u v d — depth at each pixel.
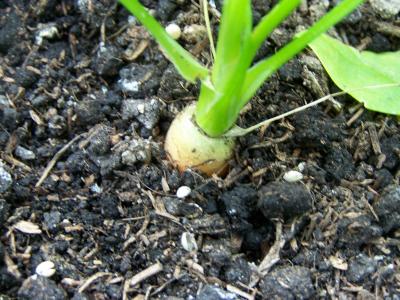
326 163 0.19
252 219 0.18
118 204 0.18
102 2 0.21
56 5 0.21
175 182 0.18
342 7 0.15
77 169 0.18
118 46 0.21
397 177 0.19
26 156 0.19
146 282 0.17
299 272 0.17
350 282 0.17
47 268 0.16
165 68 0.20
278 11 0.14
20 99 0.19
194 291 0.17
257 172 0.18
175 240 0.17
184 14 0.21
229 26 0.15
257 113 0.19
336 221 0.18
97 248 0.17
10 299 0.16
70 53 0.21
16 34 0.21
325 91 0.20
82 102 0.19
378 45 0.22
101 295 0.16
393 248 0.18
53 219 0.17
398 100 0.19
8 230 0.17
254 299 0.16
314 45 0.19
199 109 0.17
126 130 0.19
